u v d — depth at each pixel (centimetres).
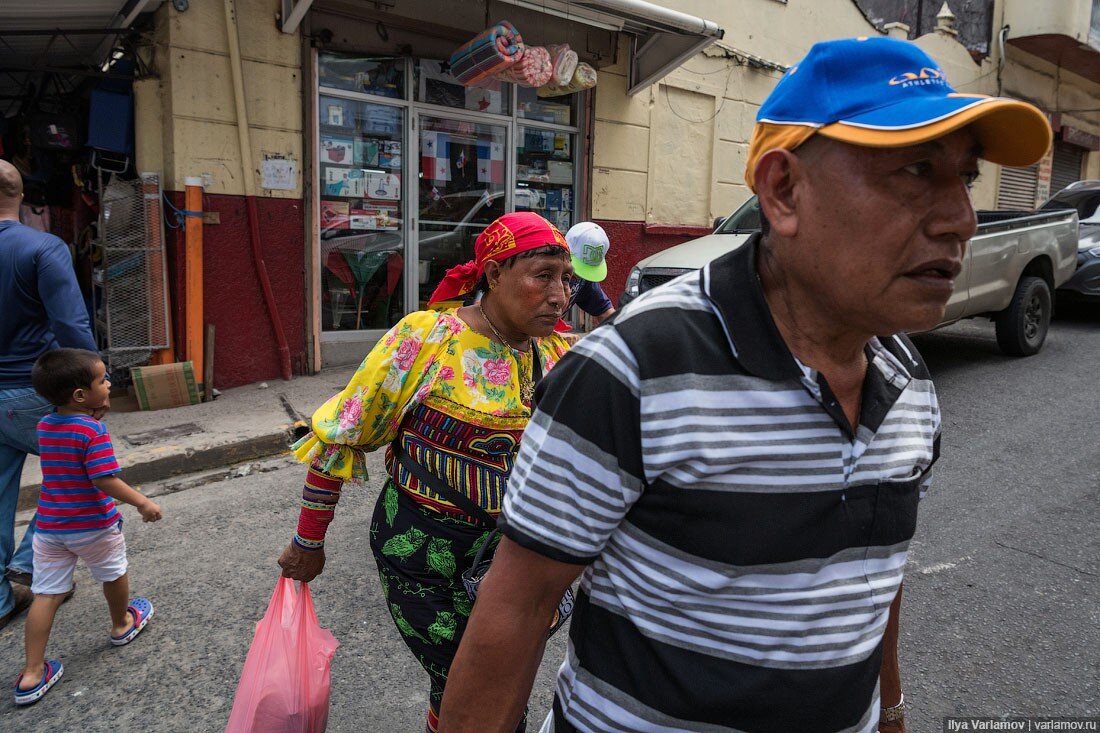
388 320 753
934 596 337
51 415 279
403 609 186
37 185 651
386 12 688
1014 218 828
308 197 669
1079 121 1770
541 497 104
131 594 342
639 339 101
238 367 649
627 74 890
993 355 805
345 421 182
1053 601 332
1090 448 523
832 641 104
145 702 270
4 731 255
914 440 114
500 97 801
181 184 600
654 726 106
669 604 103
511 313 184
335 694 275
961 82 1427
